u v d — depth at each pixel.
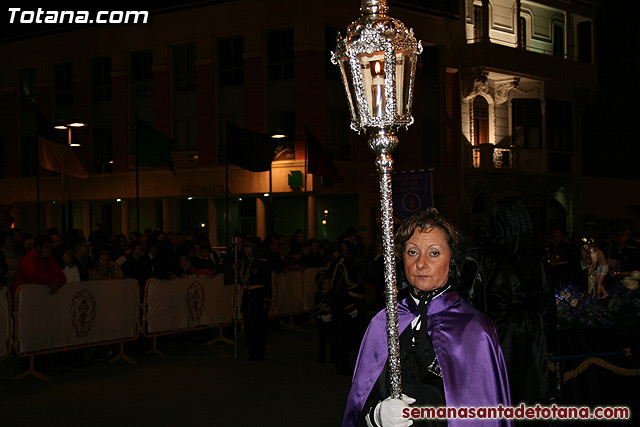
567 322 6.14
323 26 25.25
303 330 15.32
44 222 30.20
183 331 12.14
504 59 28.09
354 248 10.51
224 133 26.50
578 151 30.98
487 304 4.91
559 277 8.38
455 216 27.56
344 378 9.84
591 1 31.27
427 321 3.07
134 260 12.01
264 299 11.27
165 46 27.27
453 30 27.75
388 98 2.79
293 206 25.95
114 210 29.02
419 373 3.05
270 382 9.54
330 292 10.45
